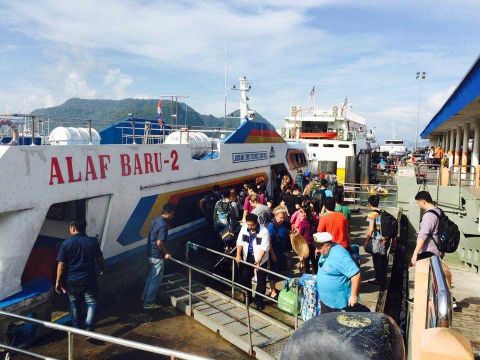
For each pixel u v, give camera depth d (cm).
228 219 895
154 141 1282
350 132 2631
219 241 922
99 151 709
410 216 1327
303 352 237
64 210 730
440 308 293
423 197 620
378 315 260
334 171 2292
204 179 1041
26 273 654
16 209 570
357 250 915
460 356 247
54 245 727
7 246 575
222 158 1124
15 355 567
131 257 808
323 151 2400
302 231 884
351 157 2252
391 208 1788
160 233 717
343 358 226
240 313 714
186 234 970
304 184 1672
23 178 577
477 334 604
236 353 603
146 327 673
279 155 1542
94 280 611
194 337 645
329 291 507
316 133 2488
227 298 769
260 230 748
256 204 889
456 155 2136
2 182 550
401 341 243
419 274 404
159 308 745
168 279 852
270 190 1464
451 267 1038
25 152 578
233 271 775
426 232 596
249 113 1689
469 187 1280
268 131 1442
